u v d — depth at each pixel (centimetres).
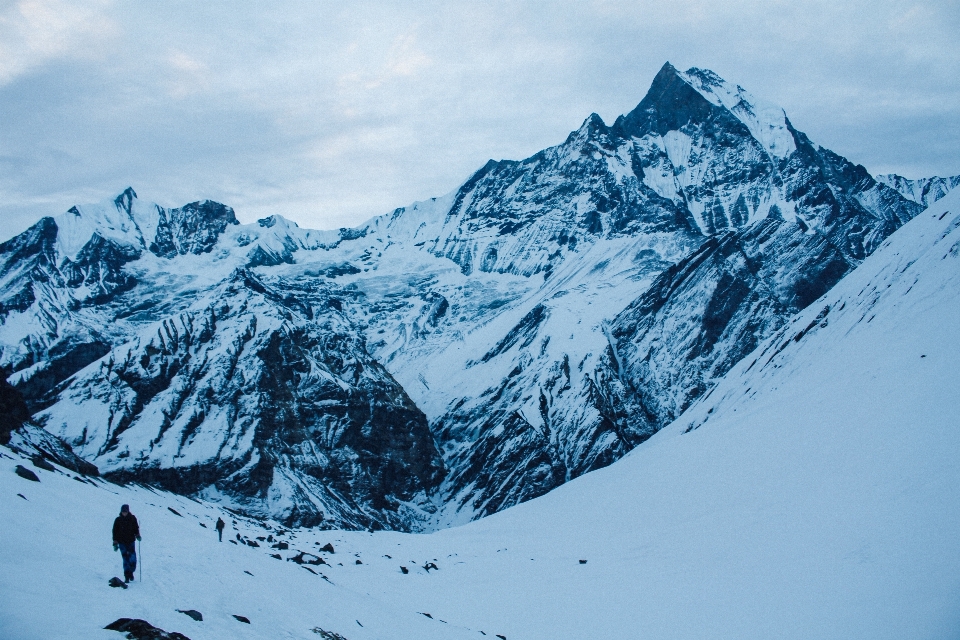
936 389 5753
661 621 4569
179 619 2359
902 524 4453
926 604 3581
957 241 7844
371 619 3700
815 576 4412
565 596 5381
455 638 4034
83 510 3697
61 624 1997
